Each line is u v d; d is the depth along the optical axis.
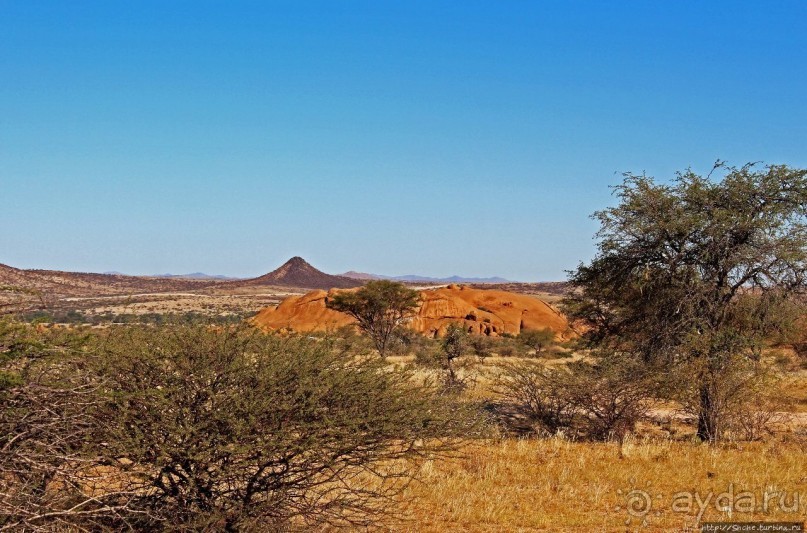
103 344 6.80
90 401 6.40
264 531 7.14
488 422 15.14
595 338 19.88
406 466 11.19
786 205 16.56
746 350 16.38
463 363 26.02
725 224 16.33
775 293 16.25
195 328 7.30
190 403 6.86
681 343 16.47
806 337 18.52
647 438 15.02
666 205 17.03
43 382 6.20
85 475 6.70
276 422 6.89
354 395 7.20
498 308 70.81
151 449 6.71
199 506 7.07
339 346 8.20
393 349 47.94
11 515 5.86
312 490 7.66
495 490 10.43
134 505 6.74
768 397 15.87
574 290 19.91
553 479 11.21
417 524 8.75
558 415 16.05
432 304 67.31
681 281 16.94
